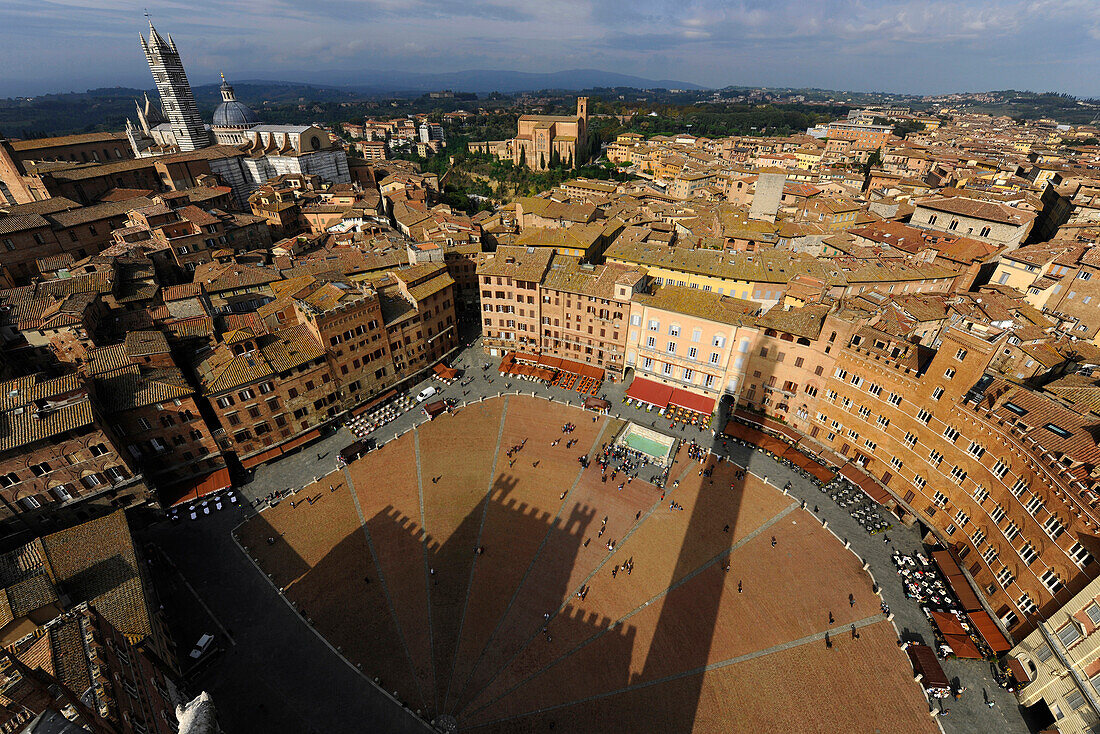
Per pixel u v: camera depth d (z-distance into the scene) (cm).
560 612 6531
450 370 11000
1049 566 5309
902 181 19338
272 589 6744
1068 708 4869
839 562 7000
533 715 5525
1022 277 11006
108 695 3069
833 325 7938
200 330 9156
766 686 5684
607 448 9050
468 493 8256
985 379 6888
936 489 7038
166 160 16725
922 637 6069
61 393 6494
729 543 7331
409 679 5847
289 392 8675
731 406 9850
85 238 12119
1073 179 16625
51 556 5581
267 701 5612
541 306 10906
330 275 11100
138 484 7212
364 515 7838
